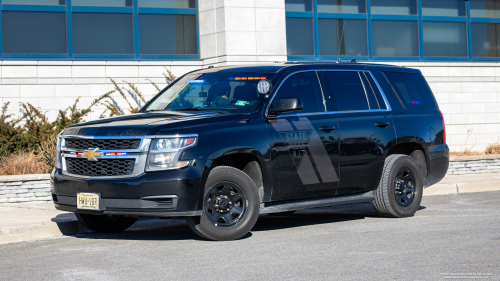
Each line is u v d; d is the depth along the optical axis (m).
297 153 7.17
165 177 6.24
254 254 5.88
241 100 7.22
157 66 14.40
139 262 5.63
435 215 8.48
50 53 13.88
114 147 6.46
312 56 15.85
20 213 8.51
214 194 6.58
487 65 17.22
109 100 14.11
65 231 7.58
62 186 6.75
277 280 4.82
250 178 6.78
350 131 7.70
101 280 4.96
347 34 16.27
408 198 8.44
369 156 7.88
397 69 8.75
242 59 14.51
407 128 8.35
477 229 7.11
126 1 14.41
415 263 5.36
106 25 14.27
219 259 5.68
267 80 7.12
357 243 6.38
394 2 16.78
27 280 5.05
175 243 6.62
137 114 7.24
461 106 16.94
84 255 6.06
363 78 8.23
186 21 14.84
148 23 14.58
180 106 7.54
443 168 8.85
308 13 15.83
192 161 6.33
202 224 6.51
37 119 13.45
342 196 7.85
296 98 7.00
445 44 17.33
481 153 16.61
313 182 7.35
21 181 9.99
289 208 7.21
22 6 13.67
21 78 13.44
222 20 14.41
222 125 6.65
